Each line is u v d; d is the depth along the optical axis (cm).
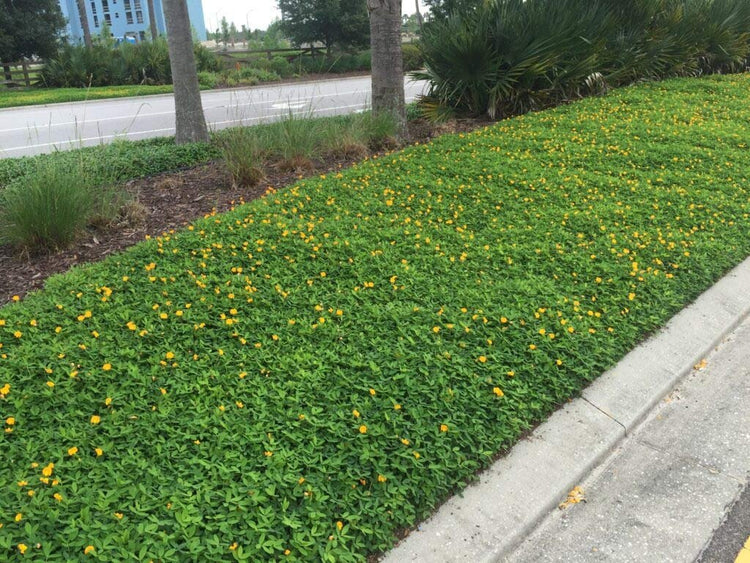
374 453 293
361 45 3088
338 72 2869
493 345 385
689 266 500
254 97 1839
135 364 363
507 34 1125
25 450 295
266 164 841
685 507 297
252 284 464
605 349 393
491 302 432
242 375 349
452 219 598
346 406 327
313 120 947
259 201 652
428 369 358
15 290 493
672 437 348
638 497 304
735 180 705
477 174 732
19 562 235
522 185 690
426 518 280
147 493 268
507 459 316
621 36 1337
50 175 580
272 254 515
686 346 419
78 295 441
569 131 934
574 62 1209
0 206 580
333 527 262
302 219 587
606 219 593
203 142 941
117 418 316
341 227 572
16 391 334
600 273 482
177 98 935
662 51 1409
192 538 249
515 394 340
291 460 289
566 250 524
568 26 1174
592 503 302
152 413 319
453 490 295
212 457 291
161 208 680
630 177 727
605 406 358
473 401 334
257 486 273
